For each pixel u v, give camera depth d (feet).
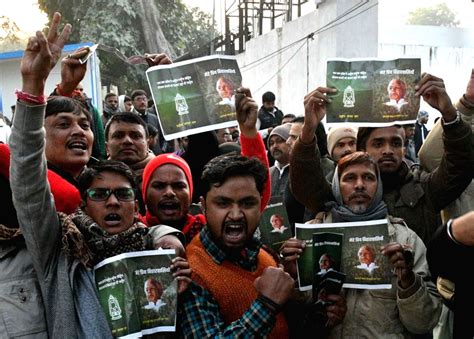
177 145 25.26
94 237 9.88
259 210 10.18
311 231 10.83
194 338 9.49
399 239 11.62
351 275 10.77
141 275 9.47
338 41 55.67
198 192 13.87
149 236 10.22
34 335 9.48
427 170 14.21
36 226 9.56
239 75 12.56
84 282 9.62
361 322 11.10
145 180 12.50
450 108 12.61
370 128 13.43
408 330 11.02
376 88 12.83
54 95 12.93
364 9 55.98
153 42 73.36
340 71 12.89
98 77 47.03
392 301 11.14
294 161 13.06
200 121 12.25
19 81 52.26
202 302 9.71
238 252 10.16
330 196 13.15
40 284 9.68
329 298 10.69
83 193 10.24
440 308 11.02
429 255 10.02
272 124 40.14
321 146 19.06
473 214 9.40
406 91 12.82
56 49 9.74
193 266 10.02
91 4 72.43
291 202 16.78
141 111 38.50
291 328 10.97
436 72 64.39
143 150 14.87
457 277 9.92
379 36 63.10
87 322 9.35
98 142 17.94
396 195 13.23
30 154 9.41
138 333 9.30
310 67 60.90
